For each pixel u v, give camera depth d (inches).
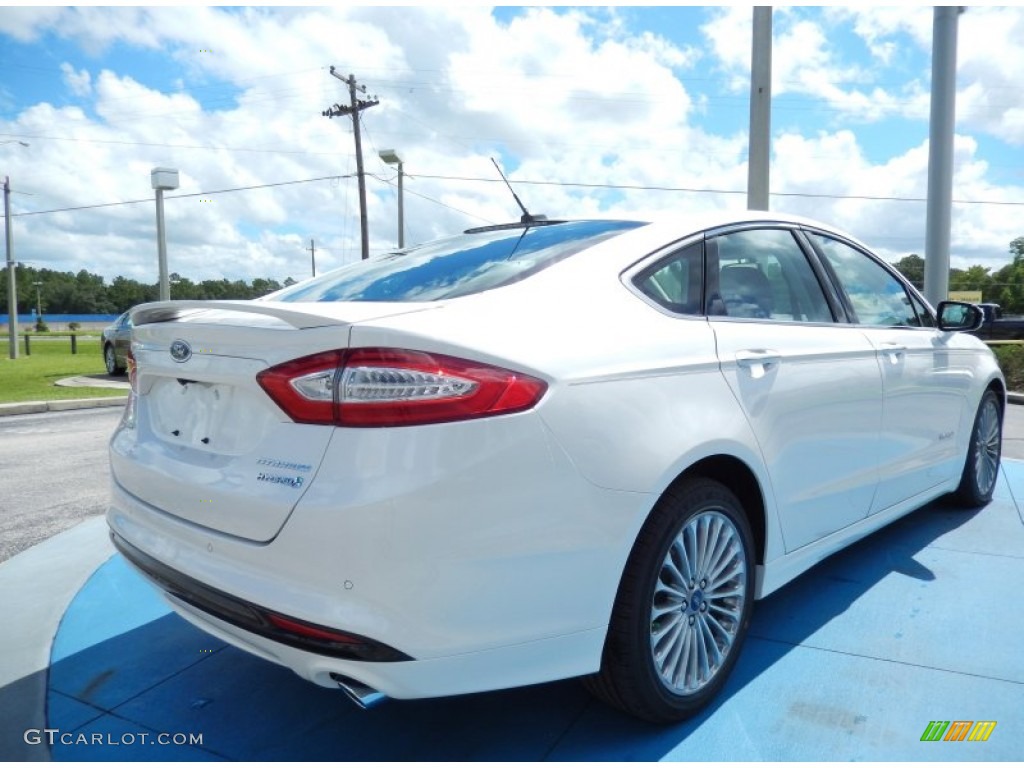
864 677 106.5
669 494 91.4
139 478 96.3
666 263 103.8
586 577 81.8
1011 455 261.6
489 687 77.7
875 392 130.6
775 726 95.3
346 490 73.2
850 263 141.6
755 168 321.4
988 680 105.3
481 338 79.2
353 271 120.9
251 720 99.4
